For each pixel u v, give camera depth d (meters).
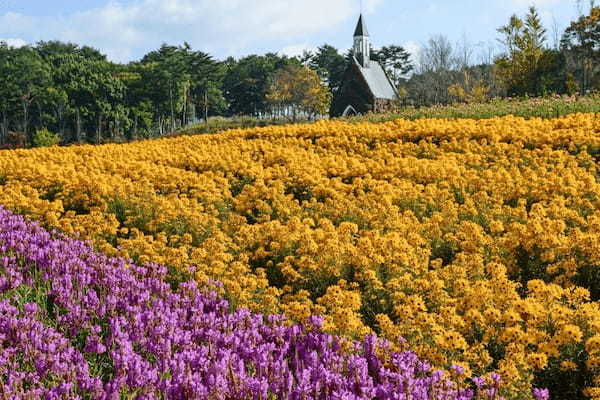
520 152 13.89
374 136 17.98
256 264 8.27
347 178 13.33
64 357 4.48
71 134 94.75
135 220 10.27
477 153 14.70
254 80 116.06
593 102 21.53
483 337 5.14
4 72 88.31
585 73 51.06
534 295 5.92
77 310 5.41
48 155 17.95
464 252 7.55
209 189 12.13
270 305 6.02
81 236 9.01
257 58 124.31
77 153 19.95
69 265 6.83
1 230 8.48
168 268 7.33
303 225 8.88
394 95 72.69
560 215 8.81
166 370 4.33
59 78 95.62
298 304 5.65
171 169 13.93
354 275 7.00
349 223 8.61
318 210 10.54
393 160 13.78
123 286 6.29
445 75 60.91
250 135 21.69
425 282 6.21
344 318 5.20
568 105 20.78
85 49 124.19
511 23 48.91
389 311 6.23
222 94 121.56
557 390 4.79
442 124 18.14
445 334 4.87
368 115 27.98
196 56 110.25
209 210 10.89
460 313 5.91
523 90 49.06
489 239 7.98
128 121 96.31
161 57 112.12
